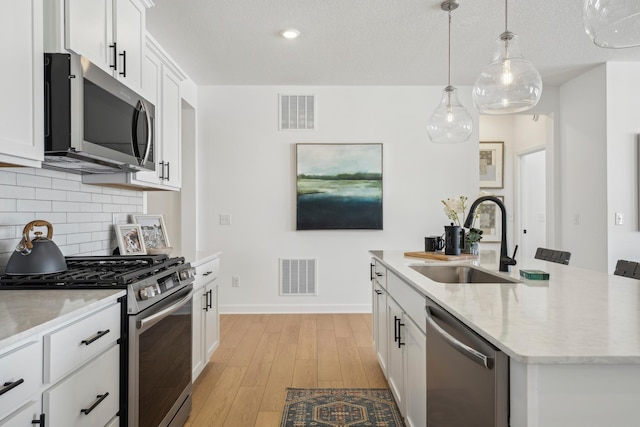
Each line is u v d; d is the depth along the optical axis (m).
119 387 1.52
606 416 0.88
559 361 0.87
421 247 4.55
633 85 3.87
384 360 2.64
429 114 4.55
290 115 4.53
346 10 2.87
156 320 1.71
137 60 2.27
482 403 1.06
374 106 4.54
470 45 3.46
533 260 2.67
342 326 4.03
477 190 4.57
